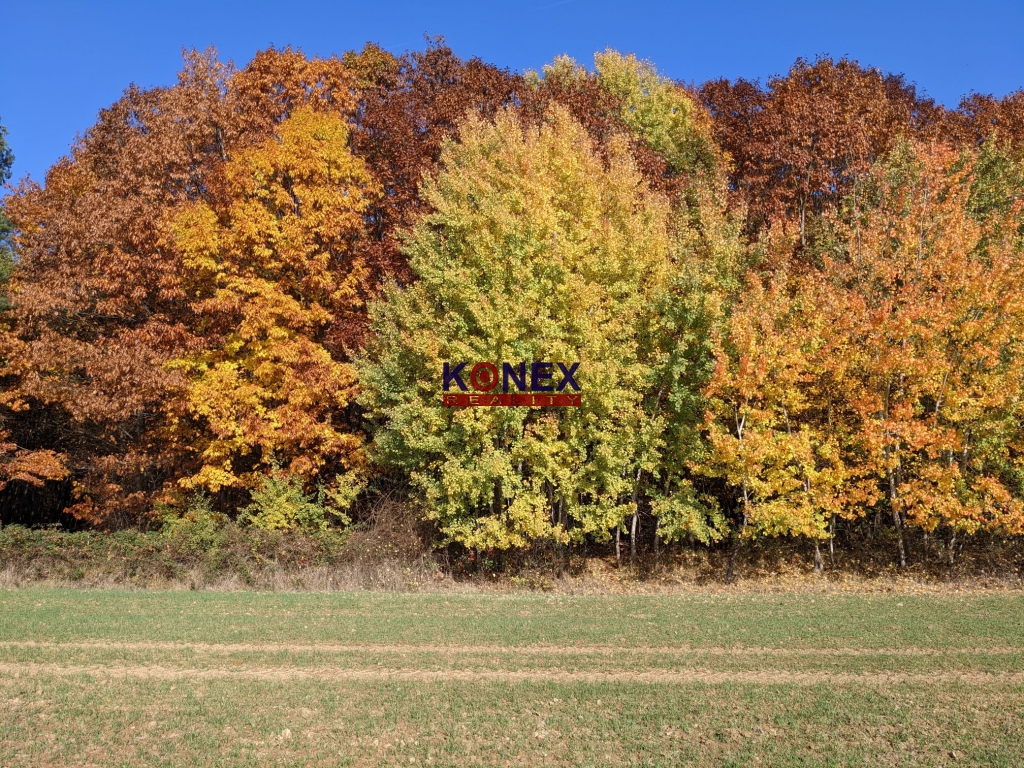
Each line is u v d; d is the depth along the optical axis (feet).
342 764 28.55
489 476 72.79
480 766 28.37
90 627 48.32
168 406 80.18
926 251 76.54
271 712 33.55
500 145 84.23
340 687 36.96
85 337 87.86
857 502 81.71
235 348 83.41
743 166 106.22
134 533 76.79
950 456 73.46
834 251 84.64
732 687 36.83
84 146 105.50
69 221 83.46
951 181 80.64
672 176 105.29
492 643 45.65
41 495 109.81
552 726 32.14
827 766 28.25
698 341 76.48
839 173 98.63
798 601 60.64
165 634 46.98
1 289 94.22
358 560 76.07
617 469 75.56
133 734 31.22
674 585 75.41
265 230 83.35
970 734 31.17
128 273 81.20
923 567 77.30
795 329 73.46
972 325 70.18
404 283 91.91
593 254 76.28
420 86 111.65
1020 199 80.43
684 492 77.36
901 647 44.29
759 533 78.69
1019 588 67.92
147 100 105.29
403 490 84.69
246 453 82.12
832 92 105.70
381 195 94.99
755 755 29.12
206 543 74.74
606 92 116.57
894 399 76.79
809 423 80.84
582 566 84.17
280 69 101.35
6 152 130.62
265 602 59.06
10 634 46.34
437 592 68.39
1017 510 69.05
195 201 88.17
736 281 77.92
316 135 89.45
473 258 77.51
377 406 79.66
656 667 40.70
